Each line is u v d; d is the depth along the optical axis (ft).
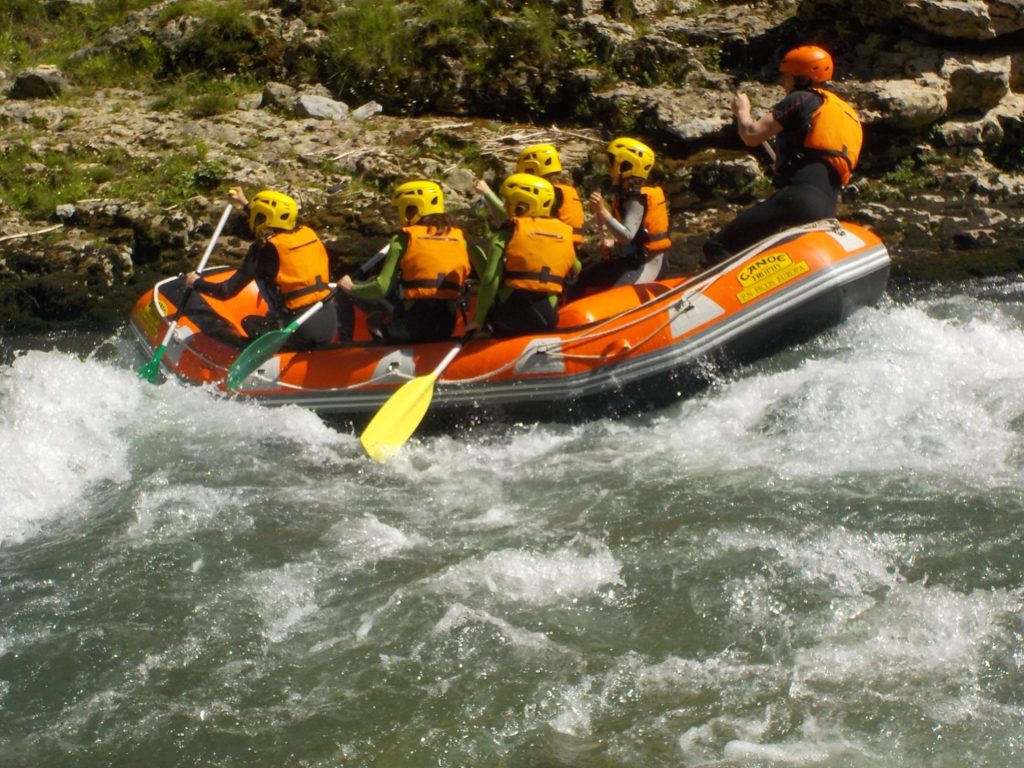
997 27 36.01
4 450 22.91
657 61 39.01
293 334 24.76
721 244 25.04
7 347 31.32
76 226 35.88
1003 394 22.49
